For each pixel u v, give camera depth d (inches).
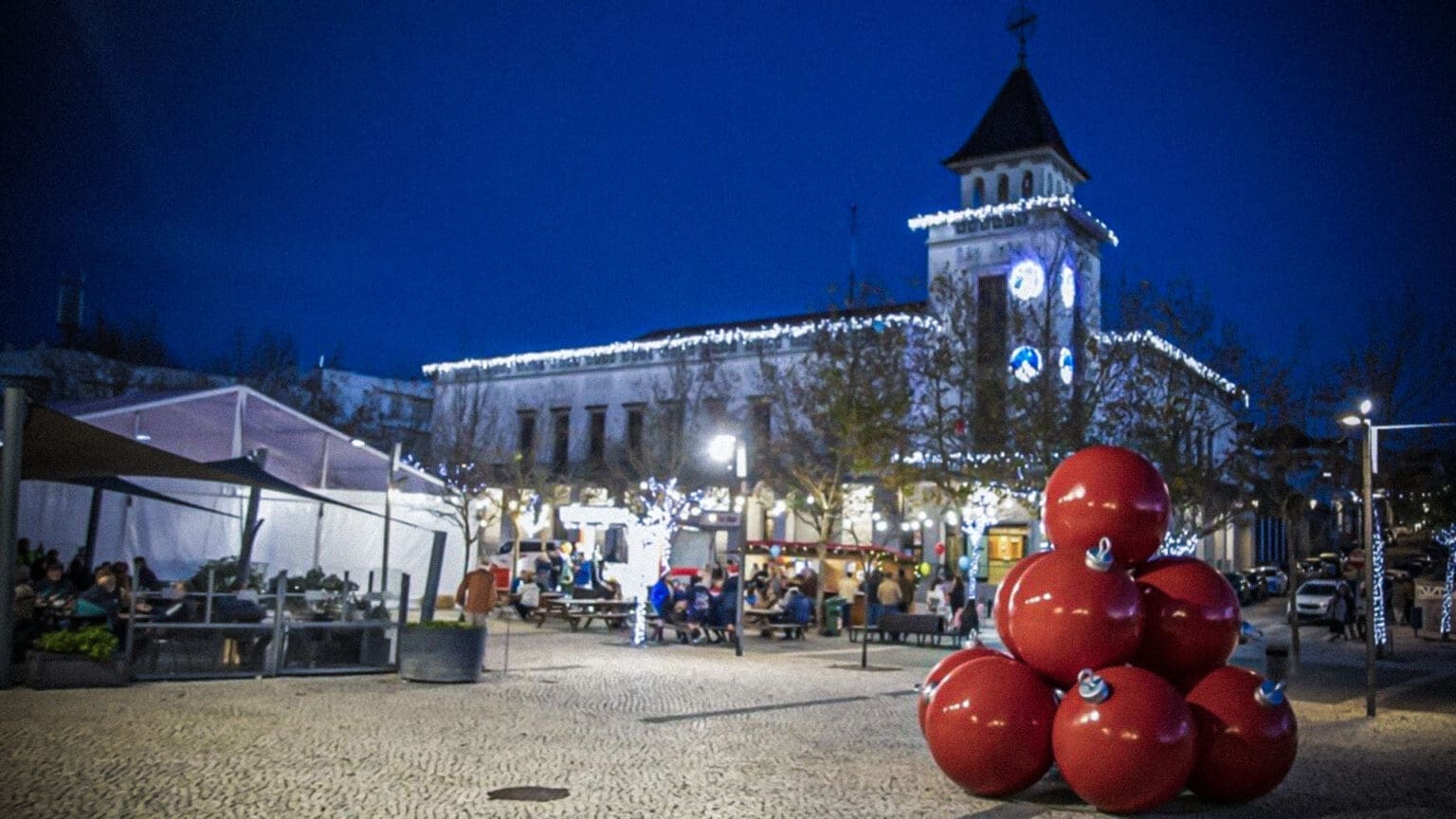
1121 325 1197.1
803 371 1705.2
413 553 1205.1
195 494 1043.9
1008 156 1711.4
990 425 1240.2
